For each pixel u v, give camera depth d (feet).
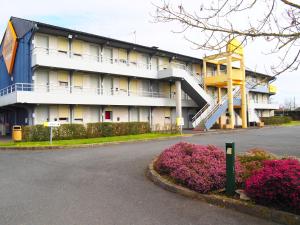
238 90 119.34
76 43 83.10
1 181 26.63
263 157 27.71
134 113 97.55
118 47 93.30
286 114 201.57
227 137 67.92
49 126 55.06
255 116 124.98
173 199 20.86
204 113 94.99
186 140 61.31
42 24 71.31
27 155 42.68
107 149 47.47
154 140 63.05
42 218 17.24
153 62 104.42
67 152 44.96
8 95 71.77
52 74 77.41
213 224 16.26
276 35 15.33
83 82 84.28
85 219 17.02
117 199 20.88
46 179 27.14
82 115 83.05
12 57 85.61
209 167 23.57
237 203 18.51
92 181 26.23
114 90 91.86
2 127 87.56
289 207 16.88
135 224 16.26
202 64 120.67
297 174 17.22
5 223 16.55
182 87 103.71
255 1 15.65
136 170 30.60
